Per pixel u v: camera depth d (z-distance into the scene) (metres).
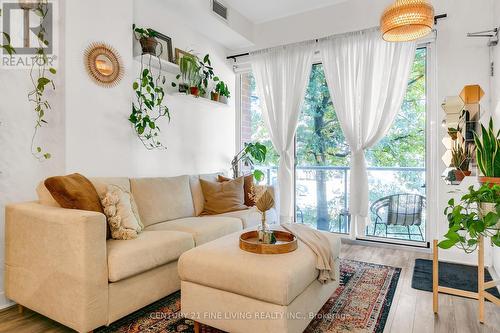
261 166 4.59
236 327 1.60
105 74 2.68
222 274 1.61
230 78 4.62
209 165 4.20
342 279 2.58
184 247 2.25
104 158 2.68
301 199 4.26
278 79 4.12
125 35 2.87
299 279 1.55
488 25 3.01
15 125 2.23
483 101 3.00
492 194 1.66
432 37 3.24
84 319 1.65
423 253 3.33
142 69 3.19
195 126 3.96
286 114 4.09
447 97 2.89
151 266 1.98
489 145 1.90
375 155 3.75
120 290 1.83
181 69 3.45
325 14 3.88
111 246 1.89
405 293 2.31
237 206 3.33
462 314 2.00
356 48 3.61
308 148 4.18
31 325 1.89
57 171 2.44
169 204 2.90
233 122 4.67
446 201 3.18
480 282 1.91
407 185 3.59
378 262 3.03
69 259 1.69
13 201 2.22
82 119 2.51
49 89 2.40
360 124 3.55
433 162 3.31
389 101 3.39
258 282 1.50
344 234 3.90
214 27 3.88
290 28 4.13
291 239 2.00
